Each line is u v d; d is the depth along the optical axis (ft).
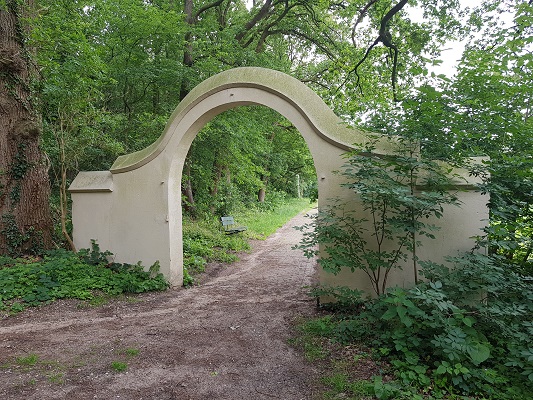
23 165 25.25
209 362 13.01
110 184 24.97
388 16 32.53
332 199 18.02
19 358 13.16
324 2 43.80
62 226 26.35
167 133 22.93
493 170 14.55
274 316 17.83
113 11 36.11
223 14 50.83
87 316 18.11
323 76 49.60
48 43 26.86
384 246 17.42
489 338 12.68
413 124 15.56
